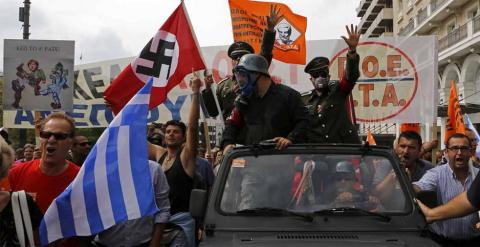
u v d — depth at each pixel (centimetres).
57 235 398
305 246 360
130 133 421
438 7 3247
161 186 454
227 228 404
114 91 704
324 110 584
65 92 895
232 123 520
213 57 966
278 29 849
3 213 368
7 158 351
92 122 1029
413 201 412
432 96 915
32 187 418
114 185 410
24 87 893
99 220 404
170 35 720
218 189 426
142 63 710
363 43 928
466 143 504
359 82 928
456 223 496
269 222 404
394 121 924
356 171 426
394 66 922
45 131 411
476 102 2805
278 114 493
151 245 447
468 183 511
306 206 412
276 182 424
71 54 896
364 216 404
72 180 424
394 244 367
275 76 931
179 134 561
